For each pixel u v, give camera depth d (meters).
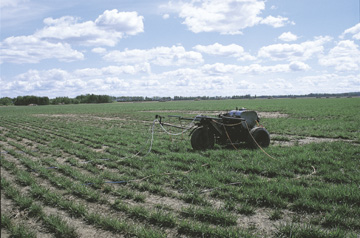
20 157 10.95
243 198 5.98
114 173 8.55
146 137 16.06
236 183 7.00
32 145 14.23
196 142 11.34
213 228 4.77
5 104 161.12
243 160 9.08
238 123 11.66
